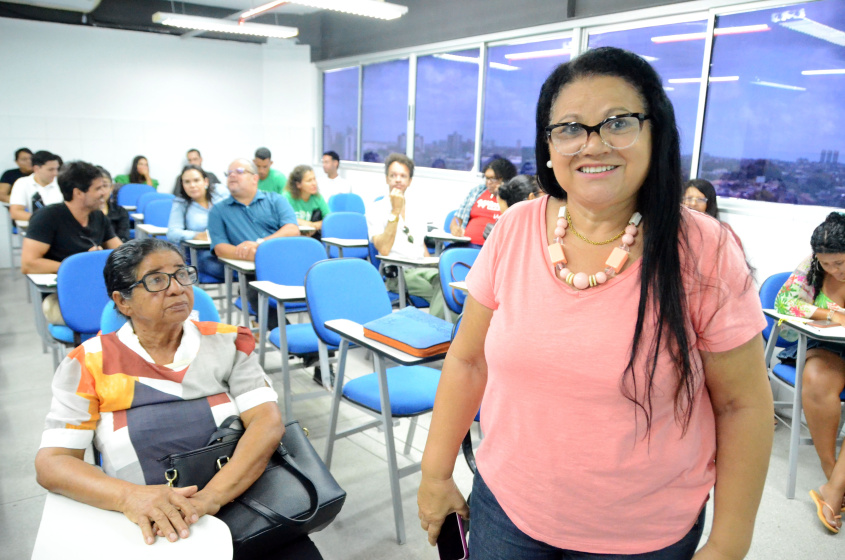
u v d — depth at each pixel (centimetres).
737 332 72
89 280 247
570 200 83
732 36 363
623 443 77
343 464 235
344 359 200
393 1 620
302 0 461
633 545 81
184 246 382
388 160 404
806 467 248
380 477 227
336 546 186
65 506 111
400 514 187
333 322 203
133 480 122
